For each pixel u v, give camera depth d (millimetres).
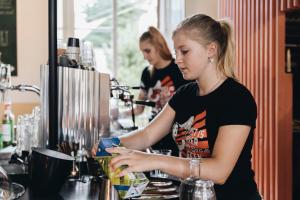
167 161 1503
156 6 5949
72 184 1746
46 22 5309
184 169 1494
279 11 3709
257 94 4133
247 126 1595
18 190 1606
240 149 1586
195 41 1650
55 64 1911
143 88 4168
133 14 6227
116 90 2459
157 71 3930
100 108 2109
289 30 4012
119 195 1435
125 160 1467
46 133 1999
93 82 2084
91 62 2164
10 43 5254
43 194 1592
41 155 1576
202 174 1527
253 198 1630
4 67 2076
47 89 1985
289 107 3799
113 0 5922
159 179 1732
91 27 5879
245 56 4375
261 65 4023
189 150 1755
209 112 1668
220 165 1543
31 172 1610
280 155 3801
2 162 2109
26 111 5207
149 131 1940
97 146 1620
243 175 1634
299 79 4145
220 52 1690
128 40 6496
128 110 4336
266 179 4000
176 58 1706
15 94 5191
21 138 2217
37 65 5328
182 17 5352
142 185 1441
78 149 1937
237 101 1607
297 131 3971
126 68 6754
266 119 3969
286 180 3818
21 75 5297
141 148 1926
